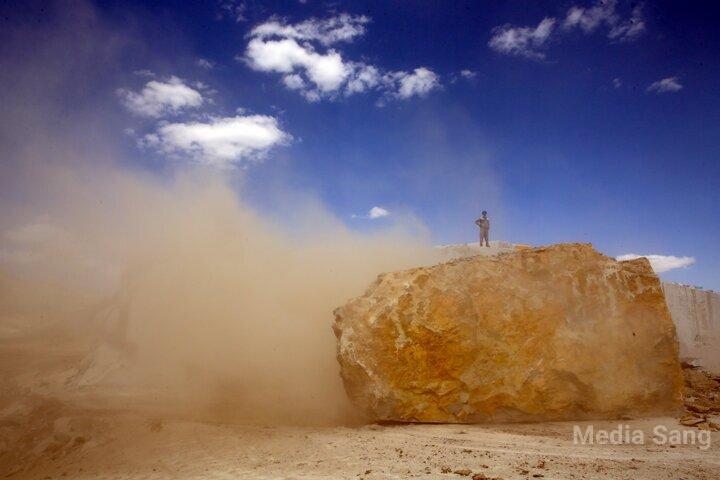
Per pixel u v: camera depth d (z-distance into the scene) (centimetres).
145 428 1170
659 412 1187
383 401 1157
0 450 1149
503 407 1162
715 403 1340
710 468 748
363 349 1198
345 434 1057
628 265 1328
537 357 1190
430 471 758
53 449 1117
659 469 744
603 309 1255
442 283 1251
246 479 770
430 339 1188
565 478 703
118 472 904
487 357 1188
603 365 1195
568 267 1300
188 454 959
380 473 755
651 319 1254
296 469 806
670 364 1226
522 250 1346
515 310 1230
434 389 1166
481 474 716
